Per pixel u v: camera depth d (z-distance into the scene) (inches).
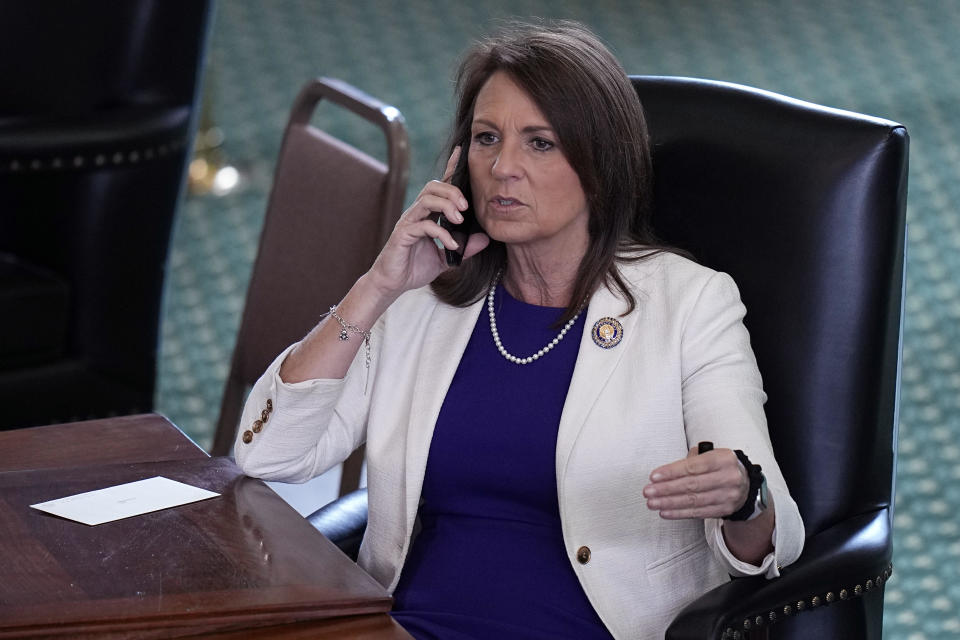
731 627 250.8
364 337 298.7
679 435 291.0
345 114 964.6
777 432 302.5
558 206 292.4
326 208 396.8
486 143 295.4
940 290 722.2
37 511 267.0
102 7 492.7
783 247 304.7
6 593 230.4
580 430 289.1
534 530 294.2
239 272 743.1
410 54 1099.3
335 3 1211.2
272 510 274.8
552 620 282.4
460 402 302.7
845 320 298.4
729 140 316.8
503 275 316.2
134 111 499.5
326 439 310.0
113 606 227.3
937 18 1199.6
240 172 864.9
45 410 503.8
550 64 288.2
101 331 512.1
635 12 1218.0
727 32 1166.3
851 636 283.7
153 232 514.3
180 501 275.4
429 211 292.2
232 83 1011.3
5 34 494.3
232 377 426.3
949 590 492.4
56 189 500.4
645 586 286.5
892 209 298.2
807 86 1037.2
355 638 230.8
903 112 976.9
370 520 309.6
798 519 267.1
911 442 591.5
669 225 323.0
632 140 299.7
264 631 231.3
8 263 516.1
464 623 281.9
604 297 302.5
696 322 295.0
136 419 325.4
